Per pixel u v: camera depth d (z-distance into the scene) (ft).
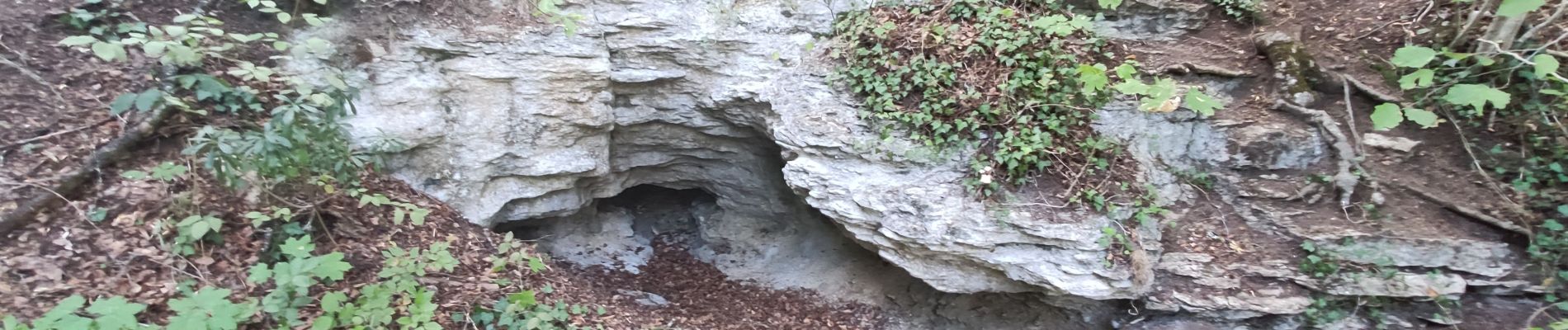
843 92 19.25
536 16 20.08
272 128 12.92
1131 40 20.01
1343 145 16.88
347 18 18.06
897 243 17.39
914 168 17.54
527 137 20.52
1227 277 15.96
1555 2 17.22
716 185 26.12
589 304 17.37
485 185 20.42
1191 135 18.01
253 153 12.25
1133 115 17.97
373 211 16.69
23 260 12.10
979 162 17.01
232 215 14.20
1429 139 17.03
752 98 21.01
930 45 18.78
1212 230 16.79
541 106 20.34
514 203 21.56
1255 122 17.81
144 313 12.09
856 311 21.74
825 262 23.49
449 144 19.51
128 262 12.72
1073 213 16.30
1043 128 17.43
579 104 20.76
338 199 16.03
